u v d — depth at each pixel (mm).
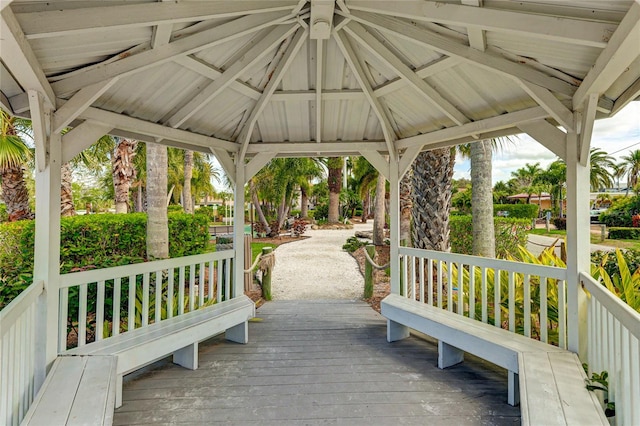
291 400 2396
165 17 1784
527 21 1683
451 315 3082
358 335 3660
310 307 4770
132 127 2773
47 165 2121
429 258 3445
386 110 3627
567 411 1766
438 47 2277
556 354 2277
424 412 2256
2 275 3748
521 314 3439
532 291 3336
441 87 2930
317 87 3166
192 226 6539
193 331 2832
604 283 2889
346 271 7812
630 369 1550
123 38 2000
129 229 5316
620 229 13727
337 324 4020
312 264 8664
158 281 2951
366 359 3061
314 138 4039
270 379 2693
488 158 5016
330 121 3801
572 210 2316
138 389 2541
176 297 4145
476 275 3969
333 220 19953
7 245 4508
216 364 2957
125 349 2350
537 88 2227
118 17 1688
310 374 2777
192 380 2676
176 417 2201
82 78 2131
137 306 3699
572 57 1944
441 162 4961
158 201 4953
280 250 11211
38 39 1701
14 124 6004
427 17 1905
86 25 1626
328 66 3100
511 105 2727
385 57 2721
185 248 6363
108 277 2539
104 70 2143
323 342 3457
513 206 22766
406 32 2297
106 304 3611
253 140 4062
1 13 1302
